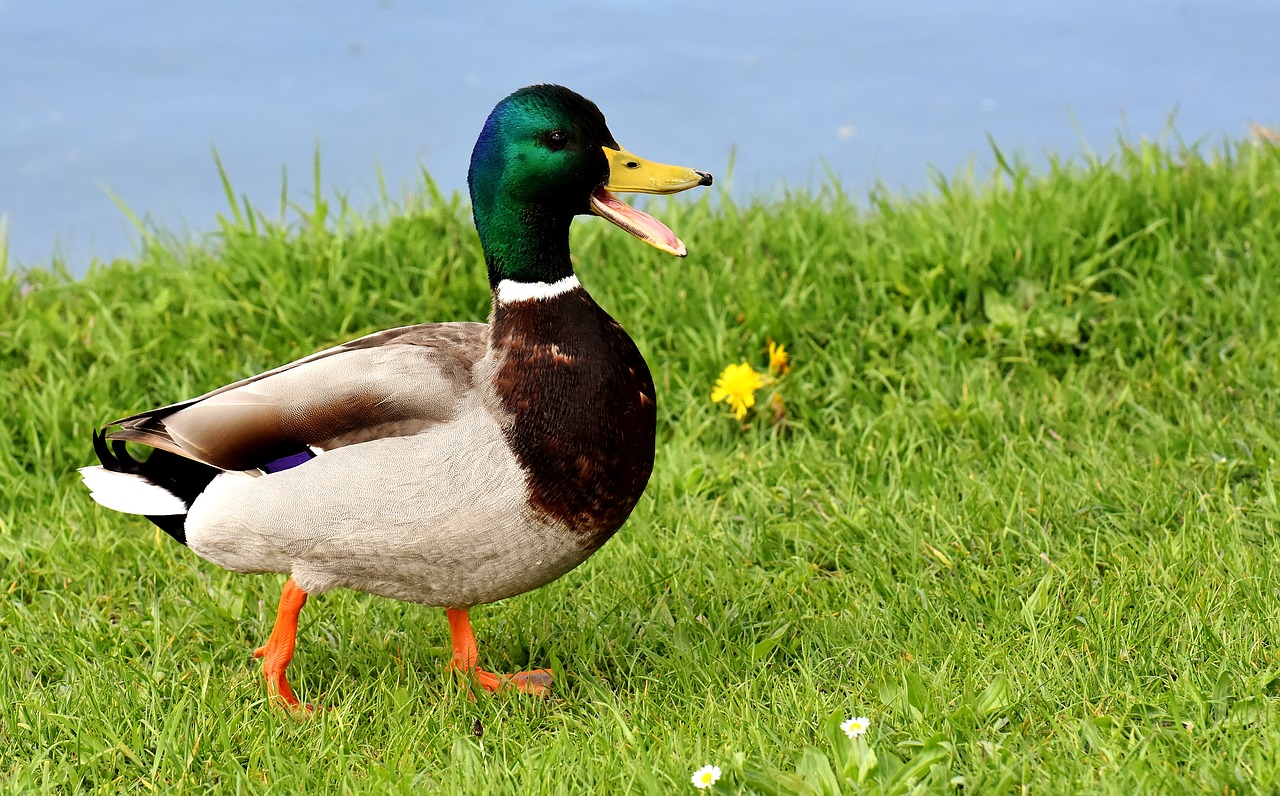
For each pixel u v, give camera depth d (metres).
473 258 9.20
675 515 7.09
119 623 6.45
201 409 5.36
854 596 6.26
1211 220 8.86
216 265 9.23
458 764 5.13
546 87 5.38
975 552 6.50
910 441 7.46
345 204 9.73
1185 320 8.16
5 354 8.58
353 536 5.18
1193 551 6.14
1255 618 5.58
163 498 5.55
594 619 6.28
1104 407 7.58
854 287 8.66
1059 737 4.93
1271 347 7.77
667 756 4.98
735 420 7.93
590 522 5.34
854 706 5.19
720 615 6.25
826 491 7.13
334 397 5.22
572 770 4.99
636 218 5.42
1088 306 8.27
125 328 8.71
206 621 6.49
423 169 9.48
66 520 7.26
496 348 5.33
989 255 8.51
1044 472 6.93
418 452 5.10
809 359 8.27
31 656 6.15
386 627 6.43
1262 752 4.68
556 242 5.38
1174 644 5.46
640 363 5.51
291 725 5.52
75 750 5.43
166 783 5.20
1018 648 5.63
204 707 5.58
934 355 8.12
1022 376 8.03
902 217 9.50
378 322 8.77
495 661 6.23
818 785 4.72
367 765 5.28
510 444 5.16
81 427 7.93
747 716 5.21
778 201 10.37
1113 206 8.73
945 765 4.75
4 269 9.61
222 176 9.47
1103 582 6.02
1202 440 7.04
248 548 5.34
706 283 8.66
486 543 5.20
